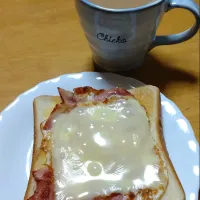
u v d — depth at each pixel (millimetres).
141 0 214
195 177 204
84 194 183
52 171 190
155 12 209
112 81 237
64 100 213
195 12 222
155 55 258
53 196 183
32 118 225
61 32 268
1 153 212
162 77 249
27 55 257
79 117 207
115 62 242
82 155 194
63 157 194
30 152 215
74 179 188
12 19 274
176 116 225
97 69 253
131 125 204
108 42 223
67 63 254
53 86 236
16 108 226
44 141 202
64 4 282
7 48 260
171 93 243
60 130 203
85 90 218
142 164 193
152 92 229
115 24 209
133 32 216
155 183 190
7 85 244
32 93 233
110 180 188
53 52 259
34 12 278
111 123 205
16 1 284
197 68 253
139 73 251
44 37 266
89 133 201
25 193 199
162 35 248
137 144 199
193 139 217
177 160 211
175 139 218
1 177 206
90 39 231
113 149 196
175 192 193
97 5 204
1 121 221
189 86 245
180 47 261
